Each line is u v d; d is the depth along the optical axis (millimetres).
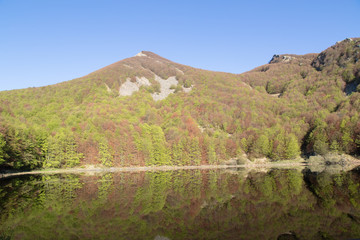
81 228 34188
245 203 45906
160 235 31438
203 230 33031
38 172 106375
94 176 92438
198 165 130875
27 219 38250
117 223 36375
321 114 161375
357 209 39719
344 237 28625
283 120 178625
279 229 32125
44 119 167500
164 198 51781
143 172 106750
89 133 135875
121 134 139750
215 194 54562
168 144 134500
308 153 133875
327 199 46500
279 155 129500
